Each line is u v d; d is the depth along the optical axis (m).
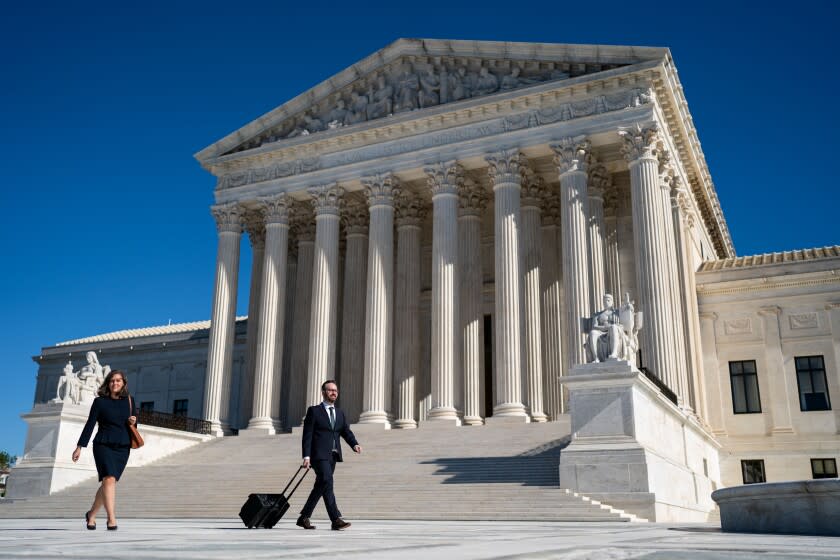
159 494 34.41
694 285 50.22
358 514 27.55
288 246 59.53
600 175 47.75
